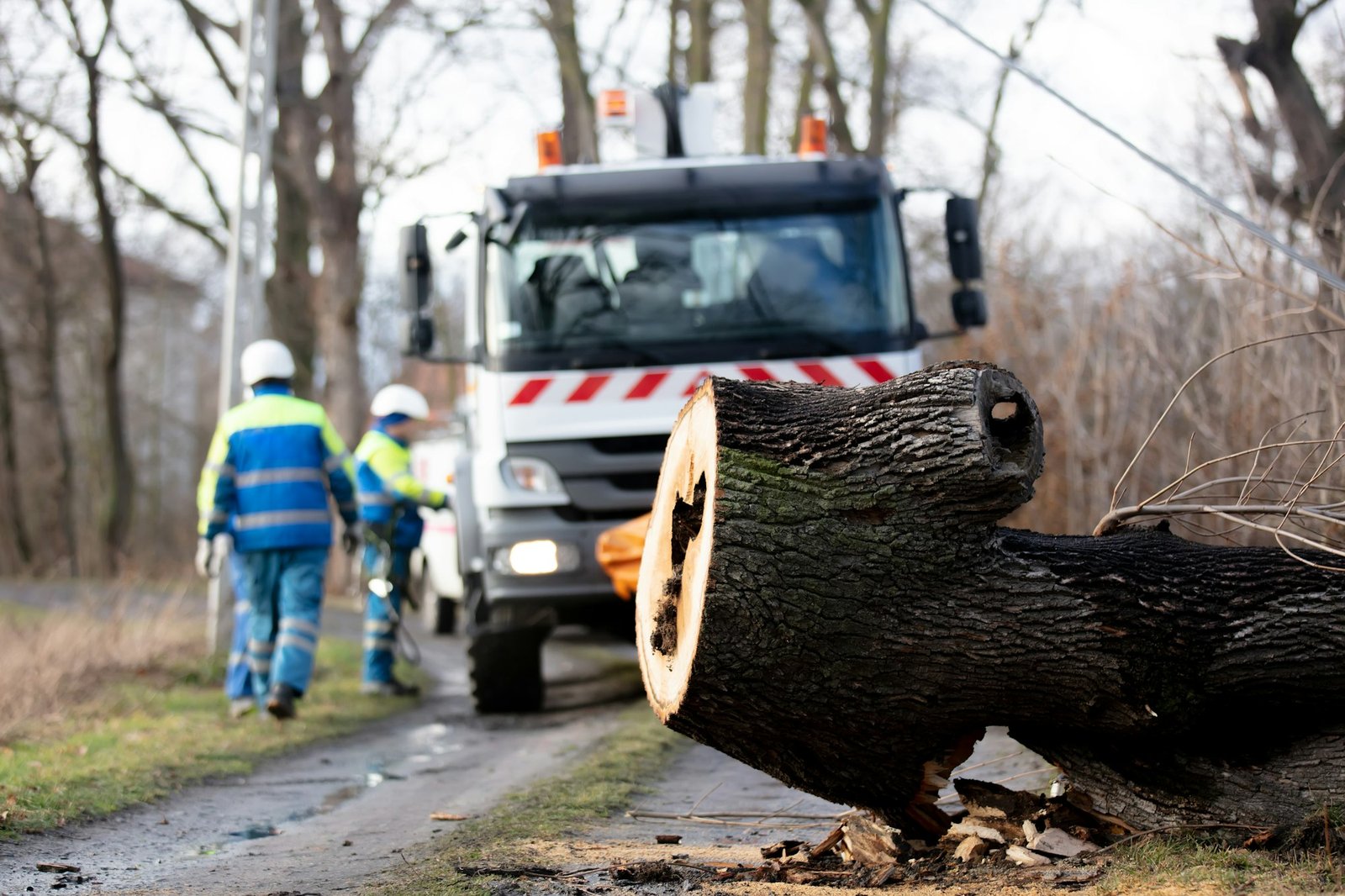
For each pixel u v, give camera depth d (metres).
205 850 6.64
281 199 31.86
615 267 11.23
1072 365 12.86
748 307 11.21
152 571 21.92
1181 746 5.35
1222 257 9.89
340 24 27.14
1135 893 4.64
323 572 11.35
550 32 25.83
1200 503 5.95
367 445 13.27
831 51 24.44
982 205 26.44
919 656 5.13
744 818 6.90
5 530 45.47
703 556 5.12
